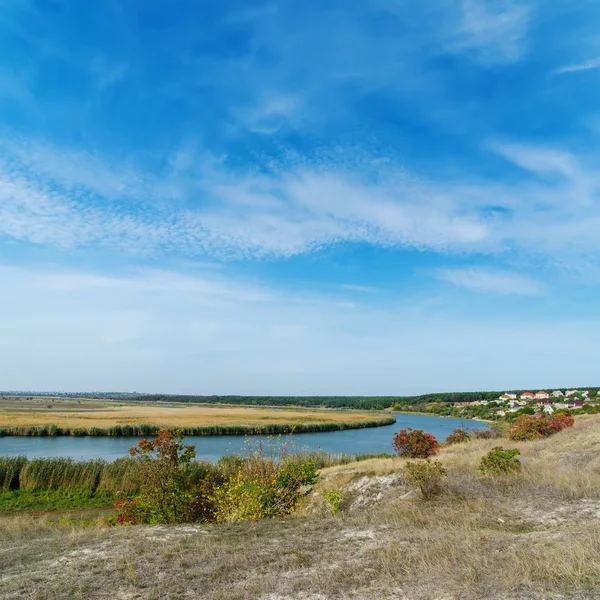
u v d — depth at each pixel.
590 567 5.54
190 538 8.66
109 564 7.16
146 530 9.55
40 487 27.28
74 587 6.23
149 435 71.81
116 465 27.97
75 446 54.91
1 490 26.92
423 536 7.82
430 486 12.68
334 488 18.30
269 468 12.95
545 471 13.36
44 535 10.78
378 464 22.61
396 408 188.00
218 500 12.44
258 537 8.68
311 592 5.73
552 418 31.19
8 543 9.56
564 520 8.84
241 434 79.06
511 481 12.91
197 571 6.69
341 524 9.53
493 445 25.69
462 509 10.31
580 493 10.73
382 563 6.50
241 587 6.04
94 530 10.43
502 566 6.01
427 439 27.06
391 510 10.96
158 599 5.77
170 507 12.53
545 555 6.09
